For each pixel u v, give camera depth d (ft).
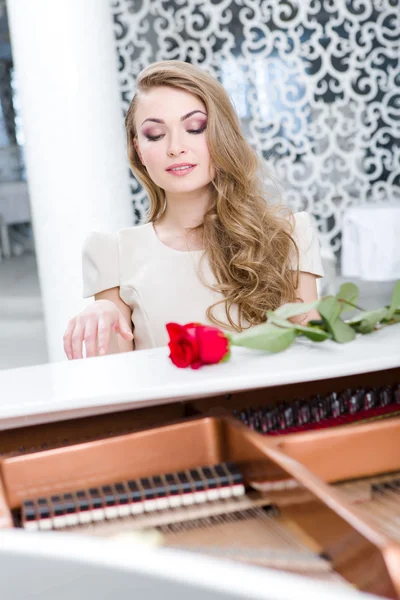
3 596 1.77
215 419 3.22
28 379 3.67
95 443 3.10
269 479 2.78
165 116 5.11
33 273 29.07
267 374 3.36
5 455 3.26
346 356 3.59
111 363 3.91
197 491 2.93
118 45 16.75
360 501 2.91
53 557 1.74
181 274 5.49
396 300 4.15
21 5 12.99
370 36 18.26
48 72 13.15
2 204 34.45
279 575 1.63
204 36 17.07
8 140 40.60
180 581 1.64
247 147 5.41
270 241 5.39
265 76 17.80
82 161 13.38
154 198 5.83
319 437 3.03
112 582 1.70
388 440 3.12
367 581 2.14
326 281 16.84
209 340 3.53
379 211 17.16
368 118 18.94
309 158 18.51
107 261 5.63
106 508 2.86
